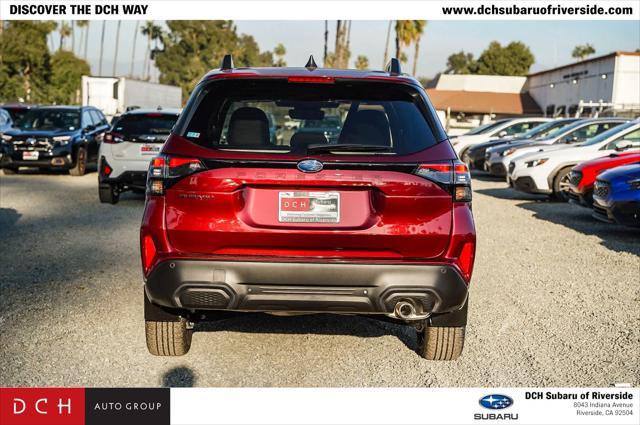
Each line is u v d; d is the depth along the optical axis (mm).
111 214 11133
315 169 3770
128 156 11922
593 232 10211
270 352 4809
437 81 63031
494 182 19297
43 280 6633
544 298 6289
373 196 3826
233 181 3777
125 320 5414
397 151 3883
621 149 11062
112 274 6938
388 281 3795
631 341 5082
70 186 15422
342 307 3834
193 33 105750
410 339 5137
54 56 64812
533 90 58719
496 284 6805
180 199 3816
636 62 37406
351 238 3791
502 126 23531
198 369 4461
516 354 4801
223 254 3820
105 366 4465
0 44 56469
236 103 4434
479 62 90625
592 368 4551
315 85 4137
